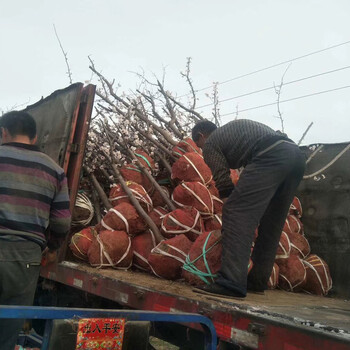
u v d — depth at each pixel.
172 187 4.81
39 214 2.69
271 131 3.27
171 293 2.67
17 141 2.84
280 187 3.29
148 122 5.16
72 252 4.12
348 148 4.32
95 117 5.22
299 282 3.76
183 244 3.43
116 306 3.38
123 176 4.54
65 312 1.86
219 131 3.36
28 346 3.68
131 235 3.93
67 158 3.95
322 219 4.39
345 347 1.69
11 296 2.58
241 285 2.85
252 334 2.07
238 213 3.00
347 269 4.10
